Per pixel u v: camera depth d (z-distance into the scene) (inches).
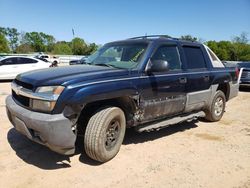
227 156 176.4
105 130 153.2
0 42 3228.3
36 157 163.6
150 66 176.6
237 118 277.1
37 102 141.3
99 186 135.1
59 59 1402.6
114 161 162.1
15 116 151.9
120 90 156.3
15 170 147.3
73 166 154.2
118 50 194.2
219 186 139.5
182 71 201.6
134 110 170.2
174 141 200.1
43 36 4126.5
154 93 177.8
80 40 2842.0
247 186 140.6
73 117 142.3
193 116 222.1
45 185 134.1
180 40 213.9
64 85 138.0
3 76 550.6
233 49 2316.7
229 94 267.7
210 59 240.1
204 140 205.0
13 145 179.9
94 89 144.6
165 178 144.9
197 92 217.6
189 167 158.6
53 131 135.6
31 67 578.2
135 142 194.2
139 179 143.0
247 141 205.9
